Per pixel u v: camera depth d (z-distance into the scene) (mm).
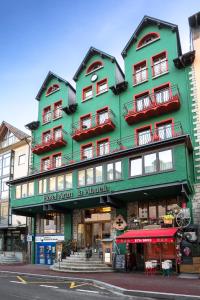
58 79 34000
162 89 25891
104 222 26812
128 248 23312
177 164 20656
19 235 33656
